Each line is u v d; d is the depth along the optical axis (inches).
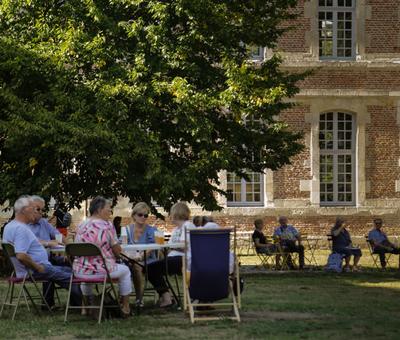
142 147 843.4
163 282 585.0
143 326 496.7
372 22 1352.1
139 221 599.2
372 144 1344.7
